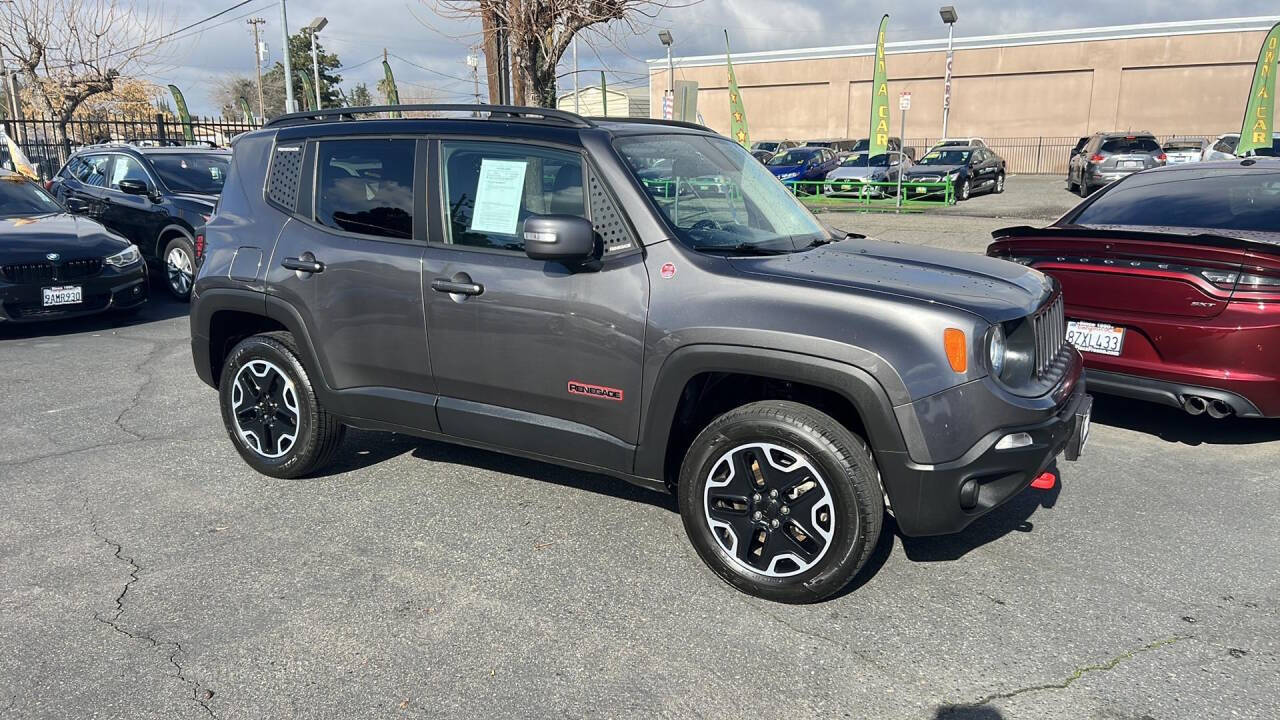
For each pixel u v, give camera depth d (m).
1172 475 4.51
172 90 25.50
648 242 3.35
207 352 4.57
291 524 3.94
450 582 3.42
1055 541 3.77
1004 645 2.99
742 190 3.95
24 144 18.08
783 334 3.04
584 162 3.49
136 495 4.27
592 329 3.41
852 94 40.34
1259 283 4.30
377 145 3.99
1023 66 36.78
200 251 4.52
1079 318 4.82
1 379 6.44
